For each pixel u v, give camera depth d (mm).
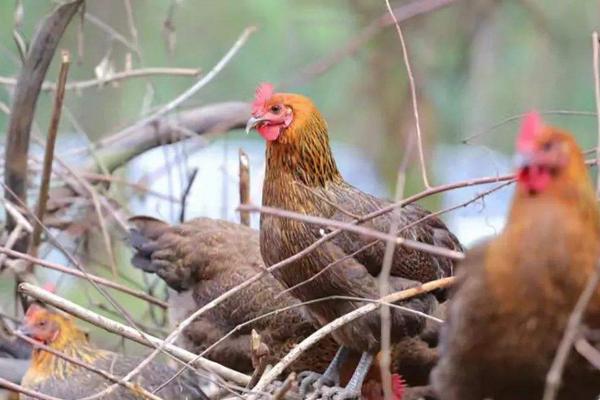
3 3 22125
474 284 8172
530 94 22422
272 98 11508
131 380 10250
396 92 20297
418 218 11477
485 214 15758
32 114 12703
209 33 24031
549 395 7312
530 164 7922
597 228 8008
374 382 11766
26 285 10656
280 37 23875
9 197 13023
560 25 22125
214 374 10000
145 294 12797
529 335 7992
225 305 12531
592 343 7922
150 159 19266
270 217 11406
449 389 8633
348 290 11078
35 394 9633
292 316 12125
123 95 21938
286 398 10625
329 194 11336
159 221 13742
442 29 21266
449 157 21516
